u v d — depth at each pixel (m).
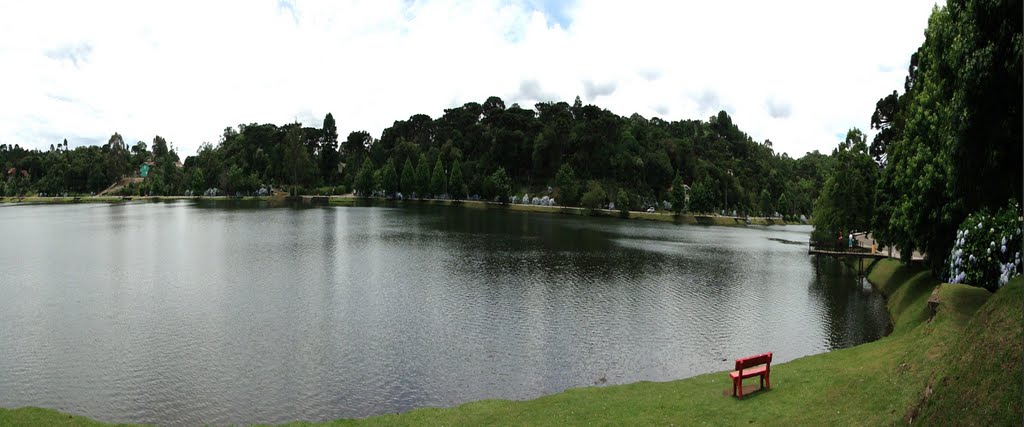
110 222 128.00
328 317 44.97
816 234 88.38
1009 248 33.53
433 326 42.88
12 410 24.77
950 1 30.38
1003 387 15.85
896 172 51.09
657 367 35.12
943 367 19.81
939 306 31.70
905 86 62.16
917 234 45.38
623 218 168.50
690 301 52.53
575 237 106.69
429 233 109.12
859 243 86.12
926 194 41.84
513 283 59.38
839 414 21.41
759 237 127.12
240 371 33.56
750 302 52.66
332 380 32.44
